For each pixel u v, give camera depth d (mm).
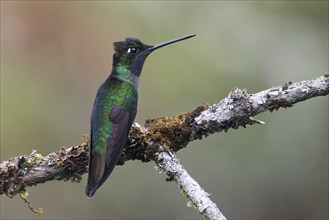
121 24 13656
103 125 7742
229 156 13516
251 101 7465
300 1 14141
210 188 13477
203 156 13539
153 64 13430
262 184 13523
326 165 13562
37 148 13062
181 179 7180
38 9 13297
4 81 13109
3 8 13188
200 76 13445
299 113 13664
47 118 13180
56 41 13391
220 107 7598
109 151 7504
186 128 7609
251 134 13523
